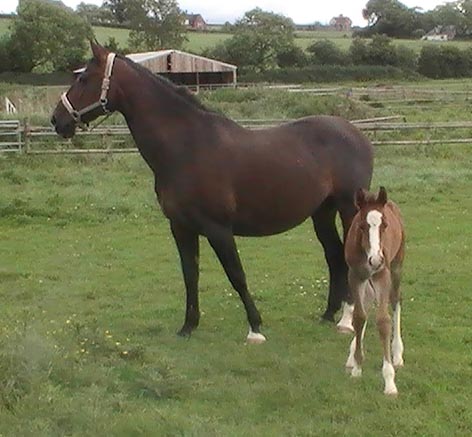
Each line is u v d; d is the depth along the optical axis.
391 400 5.08
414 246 9.16
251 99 25.86
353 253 5.20
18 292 7.54
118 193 11.98
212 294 7.49
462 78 48.22
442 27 77.19
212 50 50.00
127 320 6.72
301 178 6.13
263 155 6.06
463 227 10.11
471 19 76.50
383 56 49.16
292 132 6.27
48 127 15.73
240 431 4.67
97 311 7.01
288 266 8.49
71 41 48.25
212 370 5.61
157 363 5.64
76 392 5.09
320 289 7.61
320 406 5.04
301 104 22.75
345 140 6.36
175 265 8.59
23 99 26.75
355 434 4.68
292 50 48.88
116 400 4.97
